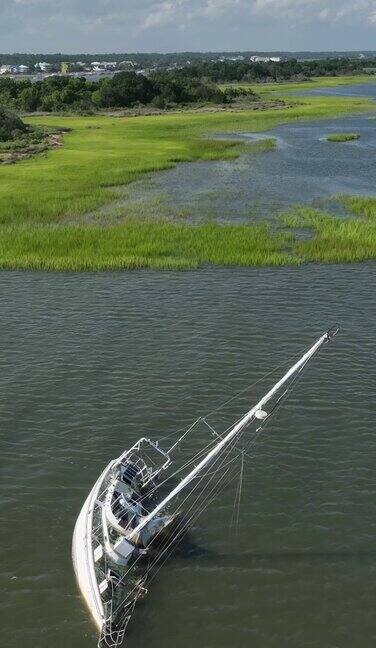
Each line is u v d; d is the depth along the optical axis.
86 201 75.12
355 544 25.03
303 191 83.06
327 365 37.50
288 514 26.55
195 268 54.62
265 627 21.77
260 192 82.19
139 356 39.03
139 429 31.98
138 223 66.69
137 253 57.56
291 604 22.58
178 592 23.02
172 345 40.41
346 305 46.44
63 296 49.00
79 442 31.00
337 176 92.75
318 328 42.50
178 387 35.53
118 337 41.62
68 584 23.38
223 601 22.69
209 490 27.92
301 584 23.34
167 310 45.91
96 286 51.03
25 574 23.77
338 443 30.66
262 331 42.16
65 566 24.17
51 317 45.03
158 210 72.44
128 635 21.47
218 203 76.38
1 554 24.59
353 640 21.38
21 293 49.72
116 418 32.84
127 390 35.31
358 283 50.88
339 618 22.09
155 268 54.75
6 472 28.88
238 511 26.77
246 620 22.00
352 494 27.50
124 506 24.48
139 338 41.47
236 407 33.66
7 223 66.94
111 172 91.31
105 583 22.34
